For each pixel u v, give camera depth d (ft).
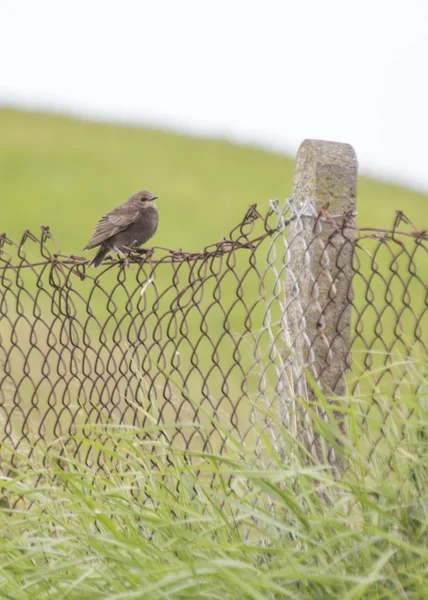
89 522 25.35
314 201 31.81
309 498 25.34
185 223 192.75
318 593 22.79
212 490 25.46
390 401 26.13
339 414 30.25
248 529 27.07
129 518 26.27
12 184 210.18
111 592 23.90
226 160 249.75
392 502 24.40
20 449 33.78
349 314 31.63
